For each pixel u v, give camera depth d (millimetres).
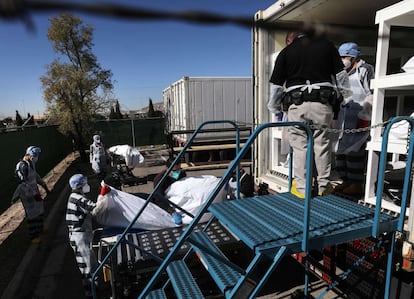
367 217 2072
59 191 7980
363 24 4289
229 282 1803
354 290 2482
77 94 12062
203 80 9562
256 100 3908
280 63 2529
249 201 2504
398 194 2451
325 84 2283
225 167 8969
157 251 2814
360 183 2900
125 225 3396
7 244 4785
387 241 2109
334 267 2691
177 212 3744
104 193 3406
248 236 1797
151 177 8977
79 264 3068
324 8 3523
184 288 2139
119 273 2676
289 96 2449
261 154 3938
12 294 3369
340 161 3217
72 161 13227
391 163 3529
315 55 2281
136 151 8805
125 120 15602
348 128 2938
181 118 10430
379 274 2238
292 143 2514
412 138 1838
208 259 2146
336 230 1869
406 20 2287
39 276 3738
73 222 3055
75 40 12172
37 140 9516
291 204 2396
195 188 3934
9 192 6719
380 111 2404
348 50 3002
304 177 2480
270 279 3328
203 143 9789
